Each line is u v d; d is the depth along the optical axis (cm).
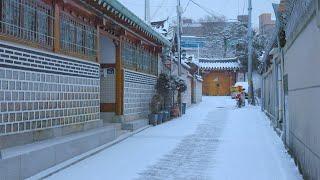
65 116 1177
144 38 2022
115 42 1727
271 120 2152
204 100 4700
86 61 1329
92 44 1395
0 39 875
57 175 911
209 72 5953
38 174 877
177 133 1712
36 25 1028
